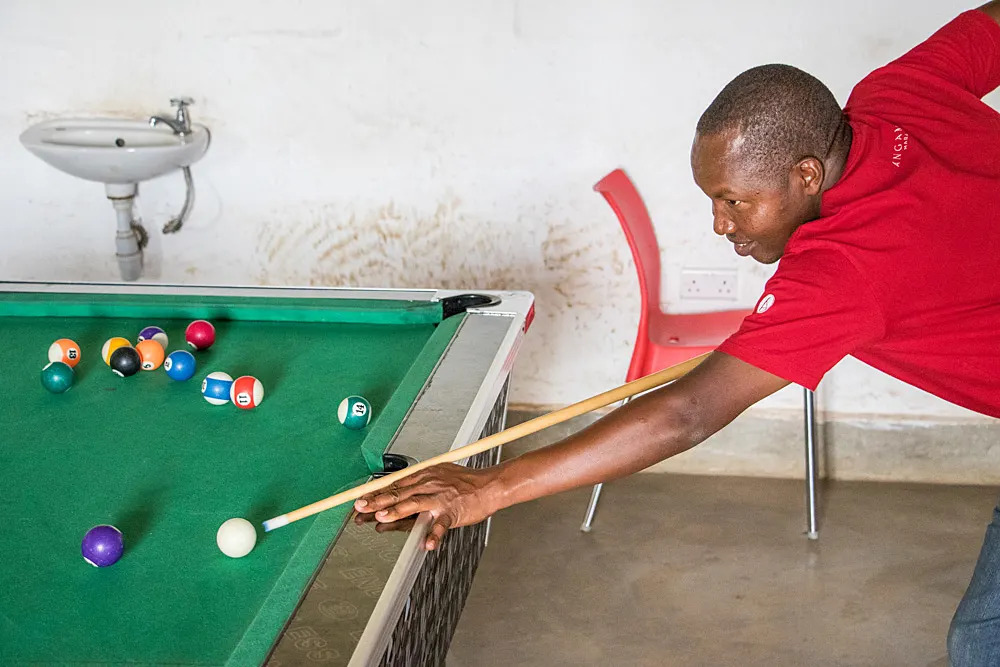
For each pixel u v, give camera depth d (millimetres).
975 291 1397
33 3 3250
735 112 1368
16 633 1123
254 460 1518
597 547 2938
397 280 3414
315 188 3348
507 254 3344
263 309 2076
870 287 1331
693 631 2559
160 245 3451
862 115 1511
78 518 1367
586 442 1327
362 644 1043
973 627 1583
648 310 2863
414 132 3258
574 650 2484
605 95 3154
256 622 1081
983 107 1608
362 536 1236
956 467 3291
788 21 3045
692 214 3221
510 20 3117
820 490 3262
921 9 3006
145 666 1065
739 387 1311
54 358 1865
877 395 3287
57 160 3074
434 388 1618
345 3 3160
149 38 3254
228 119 3307
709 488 3281
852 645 2498
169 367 1802
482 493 1321
